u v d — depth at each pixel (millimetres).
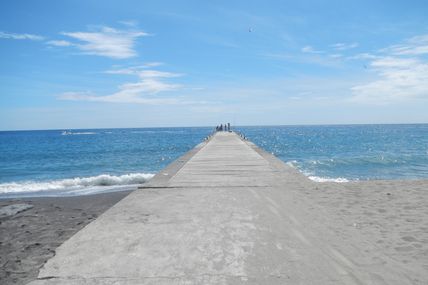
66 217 7402
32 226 6363
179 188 6559
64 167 24250
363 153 32469
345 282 2707
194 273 2863
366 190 6402
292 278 2770
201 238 3736
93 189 13766
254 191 6277
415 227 4180
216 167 9492
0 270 3775
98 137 86062
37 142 63531
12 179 18422
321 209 5035
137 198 5719
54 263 3092
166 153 36469
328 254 3297
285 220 4449
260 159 11523
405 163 23984
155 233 3902
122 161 28078
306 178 7645
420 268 2994
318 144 47781
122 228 4094
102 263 3084
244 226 4172
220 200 5562
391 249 3449
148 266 3012
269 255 3256
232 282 2695
